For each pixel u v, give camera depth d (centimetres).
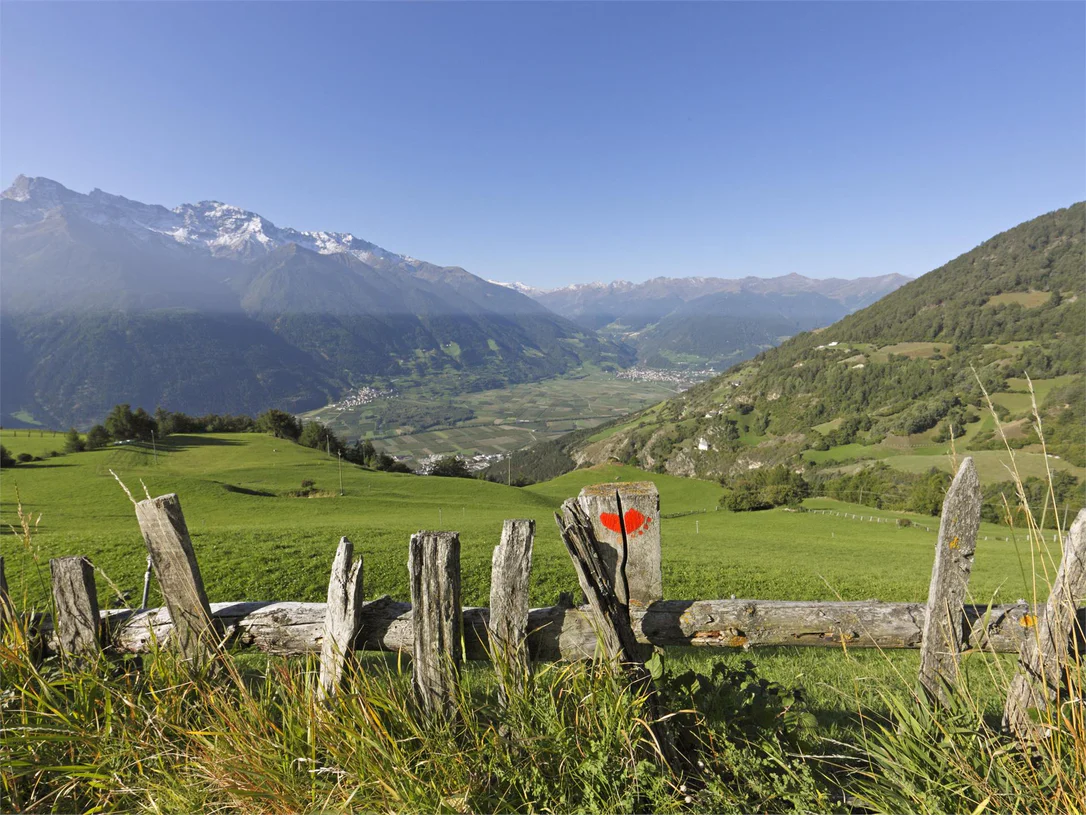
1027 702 243
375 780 236
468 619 279
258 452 8412
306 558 1714
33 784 262
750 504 6862
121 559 1608
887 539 4166
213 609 307
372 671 296
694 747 260
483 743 251
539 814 231
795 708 286
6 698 280
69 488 4994
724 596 1620
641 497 272
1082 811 205
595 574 261
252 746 255
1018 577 1862
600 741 242
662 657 264
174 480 5297
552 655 275
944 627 255
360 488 6141
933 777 232
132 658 308
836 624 272
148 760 261
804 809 219
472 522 3506
